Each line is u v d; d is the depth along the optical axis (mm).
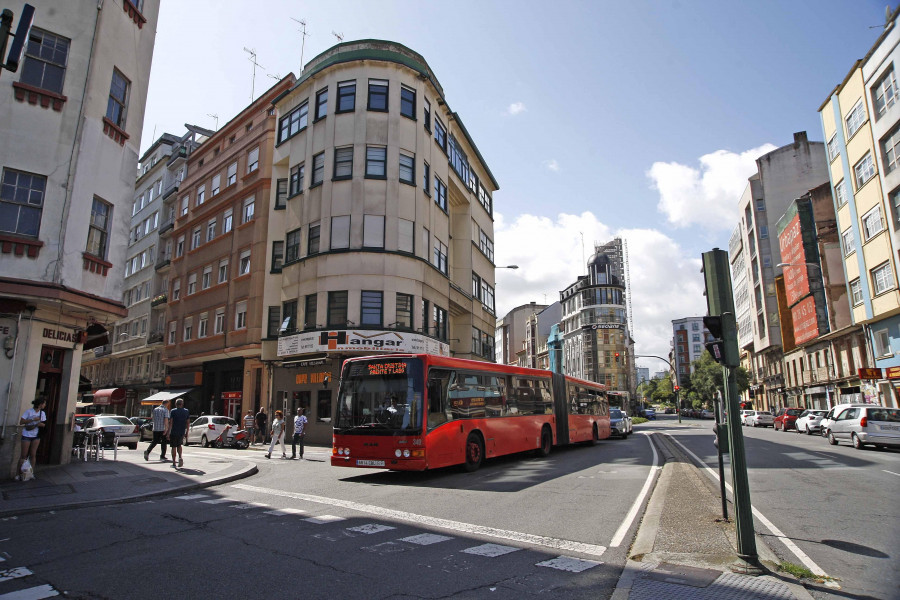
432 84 27859
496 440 15078
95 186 14477
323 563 5691
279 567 5543
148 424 30500
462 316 33531
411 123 26344
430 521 7801
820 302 39969
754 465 14945
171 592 4820
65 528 7566
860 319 30953
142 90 16562
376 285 23906
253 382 29203
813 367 43156
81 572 5438
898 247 26500
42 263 13023
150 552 6184
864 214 29609
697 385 74688
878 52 27375
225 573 5367
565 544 6500
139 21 16422
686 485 10258
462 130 32656
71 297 13359
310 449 22906
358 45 26516
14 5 13336
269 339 27438
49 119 13578
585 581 5098
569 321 98312
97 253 14672
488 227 39312
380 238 24484
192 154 39406
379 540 6676
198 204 36594
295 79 30922
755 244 59219
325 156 25609
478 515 8227
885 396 29594
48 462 14516
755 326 60688
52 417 14727
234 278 31219
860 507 8719
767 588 4703
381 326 23625
